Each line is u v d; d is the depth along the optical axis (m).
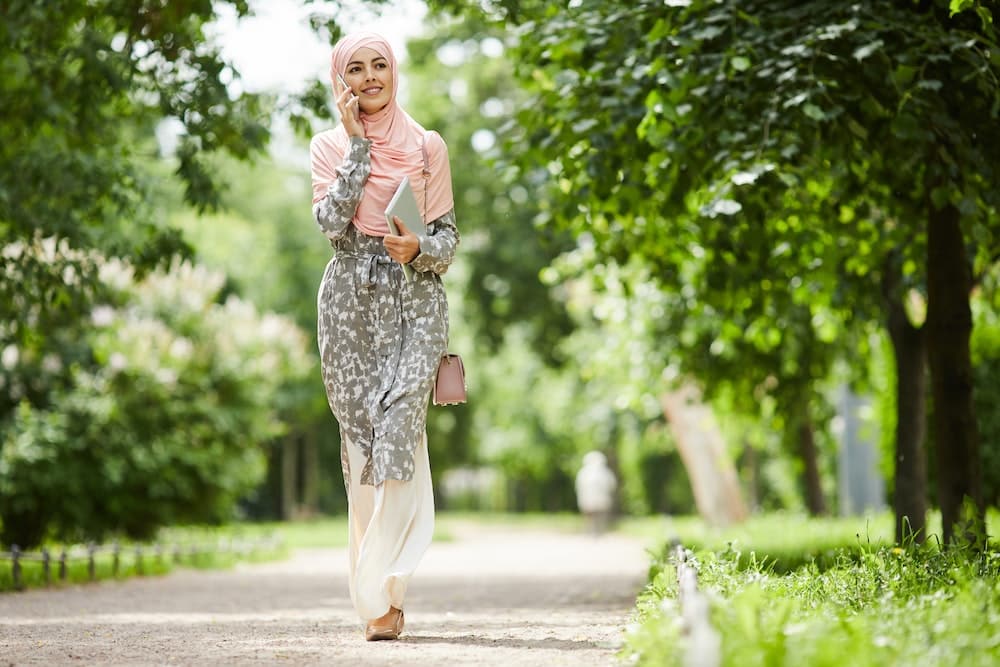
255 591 13.71
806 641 5.01
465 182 32.62
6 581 13.39
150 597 12.53
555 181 12.12
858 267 14.15
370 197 7.31
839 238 14.02
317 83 13.87
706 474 30.17
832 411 29.20
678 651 5.03
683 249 13.84
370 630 7.02
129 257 14.81
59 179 13.79
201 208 13.56
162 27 12.94
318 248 49.25
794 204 12.14
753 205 10.96
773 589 7.32
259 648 6.71
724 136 9.98
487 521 60.44
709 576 7.63
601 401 42.31
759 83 10.40
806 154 9.98
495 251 33.12
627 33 10.96
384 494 7.01
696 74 10.37
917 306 18.81
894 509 14.45
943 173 9.80
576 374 39.50
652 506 53.91
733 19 10.19
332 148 7.50
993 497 18.92
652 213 12.12
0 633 8.11
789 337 20.28
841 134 10.16
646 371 23.41
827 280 13.39
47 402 22.06
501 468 66.44
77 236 14.21
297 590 13.92
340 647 6.68
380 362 7.24
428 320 7.25
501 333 34.66
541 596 12.12
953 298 11.30
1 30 12.66
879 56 9.86
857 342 20.23
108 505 22.14
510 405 55.91
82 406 21.56
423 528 7.15
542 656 6.14
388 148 7.36
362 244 7.31
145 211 15.19
